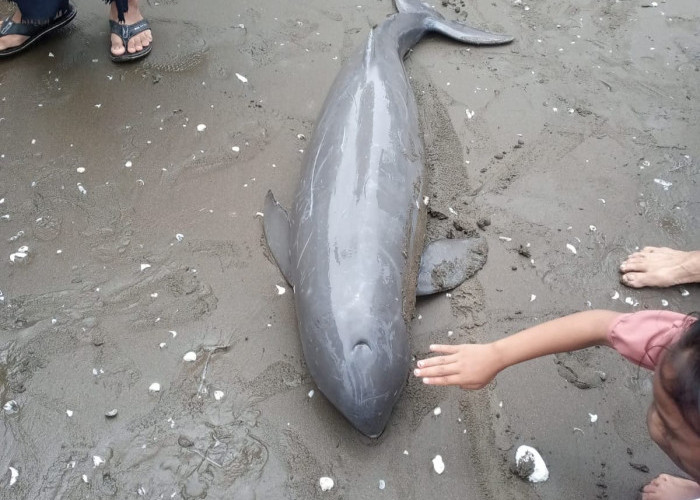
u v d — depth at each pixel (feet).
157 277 9.15
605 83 12.28
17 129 11.15
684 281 9.00
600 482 7.29
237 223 9.83
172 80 12.11
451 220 9.93
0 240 9.57
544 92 12.08
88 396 7.95
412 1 13.52
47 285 9.05
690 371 4.80
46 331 8.54
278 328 8.61
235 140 11.08
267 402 7.90
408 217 8.73
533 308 8.89
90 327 8.59
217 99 11.80
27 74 12.09
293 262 8.51
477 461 7.43
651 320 6.40
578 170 10.75
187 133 11.18
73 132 11.15
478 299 8.95
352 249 7.91
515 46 13.01
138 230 9.75
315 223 8.37
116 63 12.37
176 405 7.88
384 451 7.49
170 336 8.52
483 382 7.02
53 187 10.31
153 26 13.10
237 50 12.71
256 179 10.48
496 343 7.06
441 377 6.91
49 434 7.63
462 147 11.07
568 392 8.01
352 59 10.98
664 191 10.44
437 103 11.78
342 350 7.24
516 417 7.79
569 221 9.99
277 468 7.37
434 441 7.57
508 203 10.22
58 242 9.58
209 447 7.54
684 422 4.91
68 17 12.72
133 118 11.41
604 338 6.72
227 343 8.45
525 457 7.38
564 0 14.06
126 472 7.34
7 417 7.75
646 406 7.90
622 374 8.16
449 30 12.94
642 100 11.99
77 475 7.31
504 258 9.45
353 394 7.17
